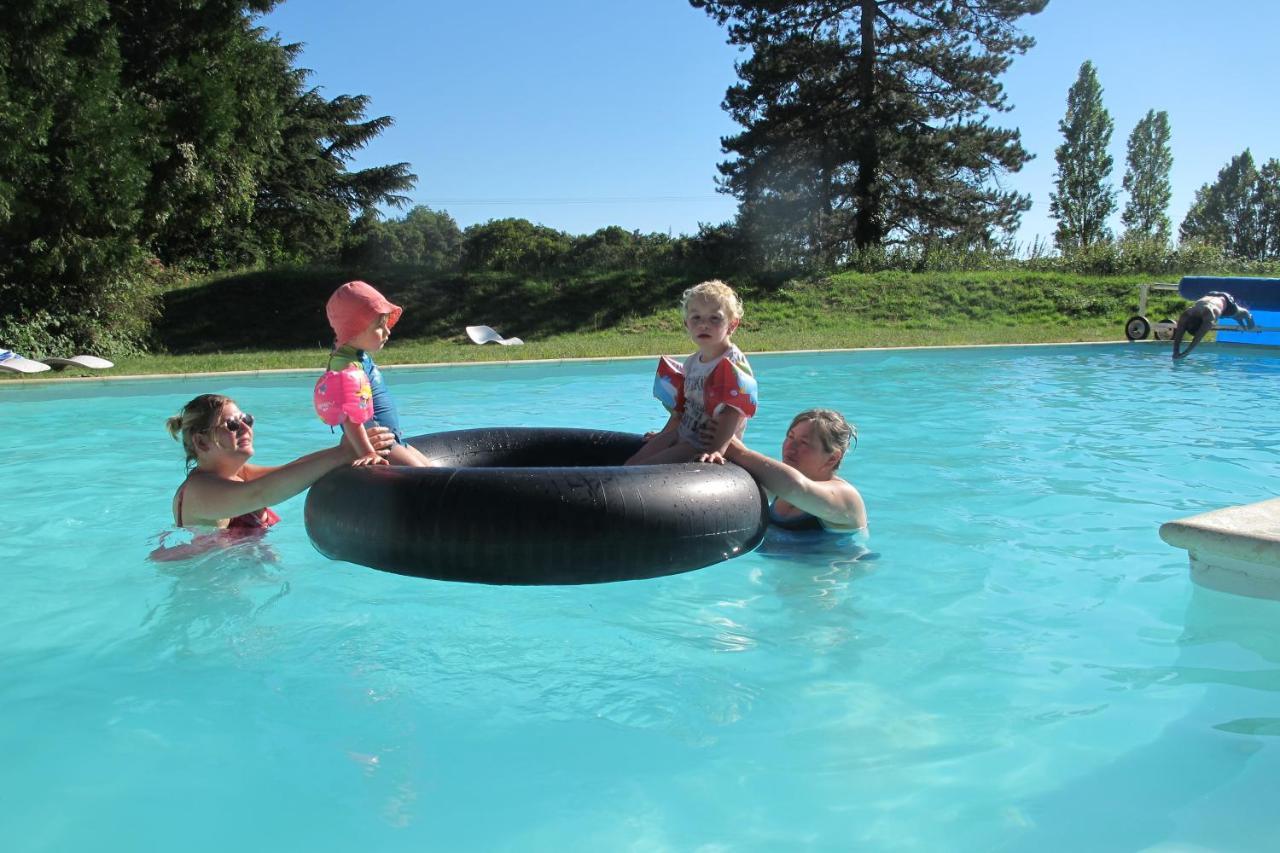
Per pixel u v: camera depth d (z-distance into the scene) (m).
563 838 1.65
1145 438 5.92
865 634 2.61
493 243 73.69
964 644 2.52
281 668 2.40
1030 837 1.62
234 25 14.88
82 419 6.97
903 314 17.92
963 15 24.39
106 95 12.02
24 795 1.80
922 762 1.89
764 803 1.75
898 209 26.41
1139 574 3.12
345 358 3.44
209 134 13.88
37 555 3.38
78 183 11.60
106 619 2.75
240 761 1.93
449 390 8.88
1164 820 1.67
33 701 2.22
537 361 10.95
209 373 9.61
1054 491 4.41
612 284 20.06
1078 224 47.41
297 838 1.66
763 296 19.06
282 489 3.32
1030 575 3.12
